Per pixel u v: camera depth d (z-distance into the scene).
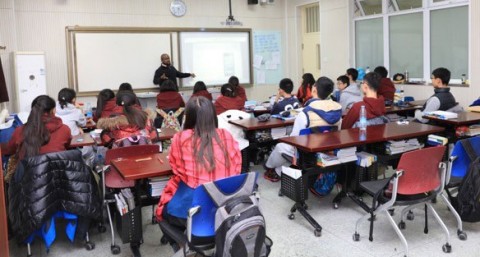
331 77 8.55
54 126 3.11
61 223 3.50
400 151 3.48
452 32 6.38
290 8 9.29
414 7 6.91
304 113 3.72
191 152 2.24
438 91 4.40
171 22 8.20
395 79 7.21
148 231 3.40
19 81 6.64
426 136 3.64
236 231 1.97
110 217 3.08
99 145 3.54
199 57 8.48
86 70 7.49
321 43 8.68
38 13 7.10
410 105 5.56
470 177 2.90
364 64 8.02
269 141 4.44
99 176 3.15
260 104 6.46
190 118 2.31
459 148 3.05
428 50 6.75
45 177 2.73
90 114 5.68
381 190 2.84
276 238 3.16
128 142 3.28
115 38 7.66
